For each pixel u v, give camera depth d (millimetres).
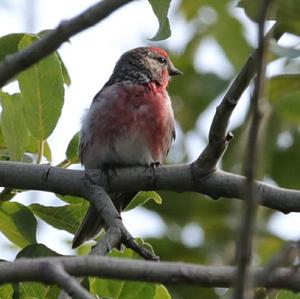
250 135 5996
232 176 9320
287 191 9211
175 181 9539
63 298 7102
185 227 14305
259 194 9195
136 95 12172
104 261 6742
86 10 6395
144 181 9797
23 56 6414
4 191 9820
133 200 10328
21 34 10047
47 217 9914
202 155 9219
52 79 9648
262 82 6031
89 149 11758
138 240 9297
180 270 6762
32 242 9586
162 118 12156
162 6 7988
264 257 13672
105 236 8555
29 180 9539
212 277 6754
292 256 6219
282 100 12164
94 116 11883
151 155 12102
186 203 14375
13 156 9578
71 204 9883
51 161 10086
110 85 12688
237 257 5914
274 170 14258
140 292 8984
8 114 9492
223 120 8688
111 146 11844
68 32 6391
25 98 9648
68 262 6684
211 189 9344
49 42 6406
